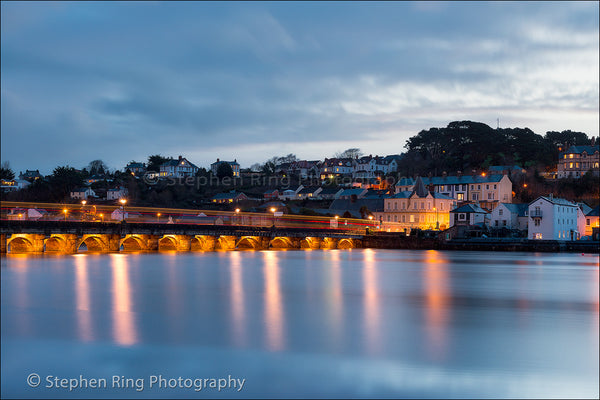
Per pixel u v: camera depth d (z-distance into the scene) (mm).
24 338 51531
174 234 138500
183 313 63000
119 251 139375
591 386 39969
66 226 114625
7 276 90250
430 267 115375
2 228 102625
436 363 44938
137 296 74188
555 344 50031
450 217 180875
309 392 39188
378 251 167375
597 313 63469
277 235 163500
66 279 87750
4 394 39281
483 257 142500
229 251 157750
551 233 157750
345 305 68688
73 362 45188
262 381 41406
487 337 52250
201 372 42781
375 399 37875
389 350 48250
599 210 171250
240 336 52500
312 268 112375
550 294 77812
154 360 45688
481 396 38188
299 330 55062
